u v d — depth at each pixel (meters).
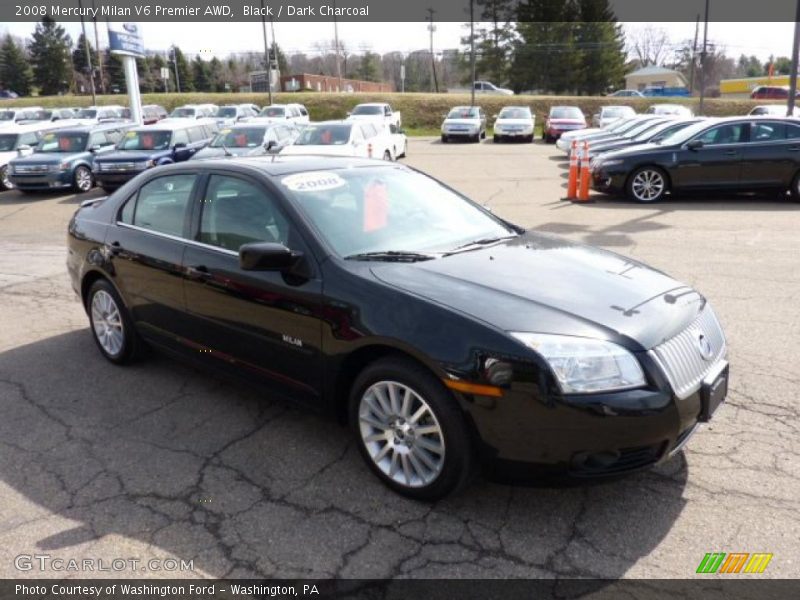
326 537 2.92
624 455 2.82
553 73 63.19
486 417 2.83
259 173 3.91
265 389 3.80
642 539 2.85
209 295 3.93
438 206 4.25
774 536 2.84
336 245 3.51
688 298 3.42
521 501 3.15
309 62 96.00
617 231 9.39
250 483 3.36
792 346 4.93
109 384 4.64
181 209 4.27
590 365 2.77
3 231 11.38
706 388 3.01
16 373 4.88
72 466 3.56
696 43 59.56
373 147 17.20
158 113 36.97
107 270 4.74
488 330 2.86
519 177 16.97
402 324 3.03
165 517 3.09
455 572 2.68
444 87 97.81
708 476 3.29
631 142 14.55
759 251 7.95
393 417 3.18
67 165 15.70
